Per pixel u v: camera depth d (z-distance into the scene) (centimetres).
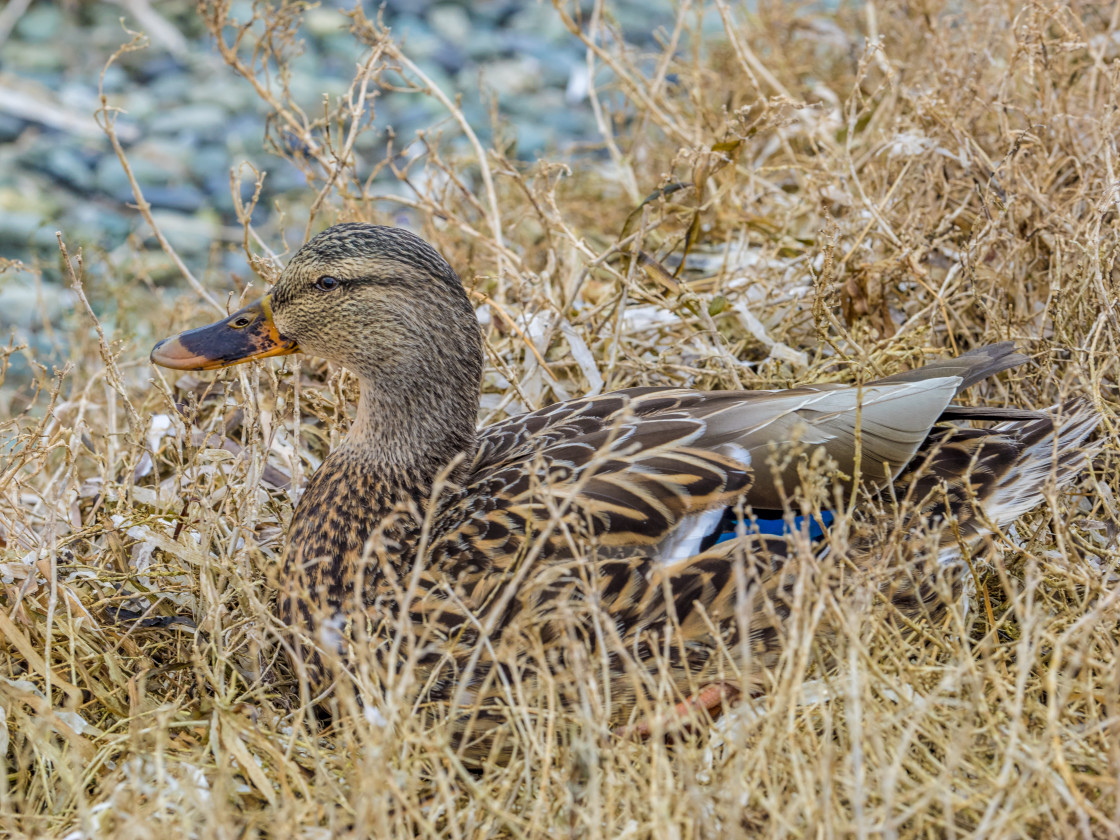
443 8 1711
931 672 502
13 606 570
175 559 629
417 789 485
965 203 746
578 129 1434
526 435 593
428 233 832
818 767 450
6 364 654
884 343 705
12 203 1286
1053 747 432
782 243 814
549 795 477
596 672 518
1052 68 793
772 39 1026
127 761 501
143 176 1367
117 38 1622
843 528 493
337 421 679
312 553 579
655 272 727
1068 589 561
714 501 532
